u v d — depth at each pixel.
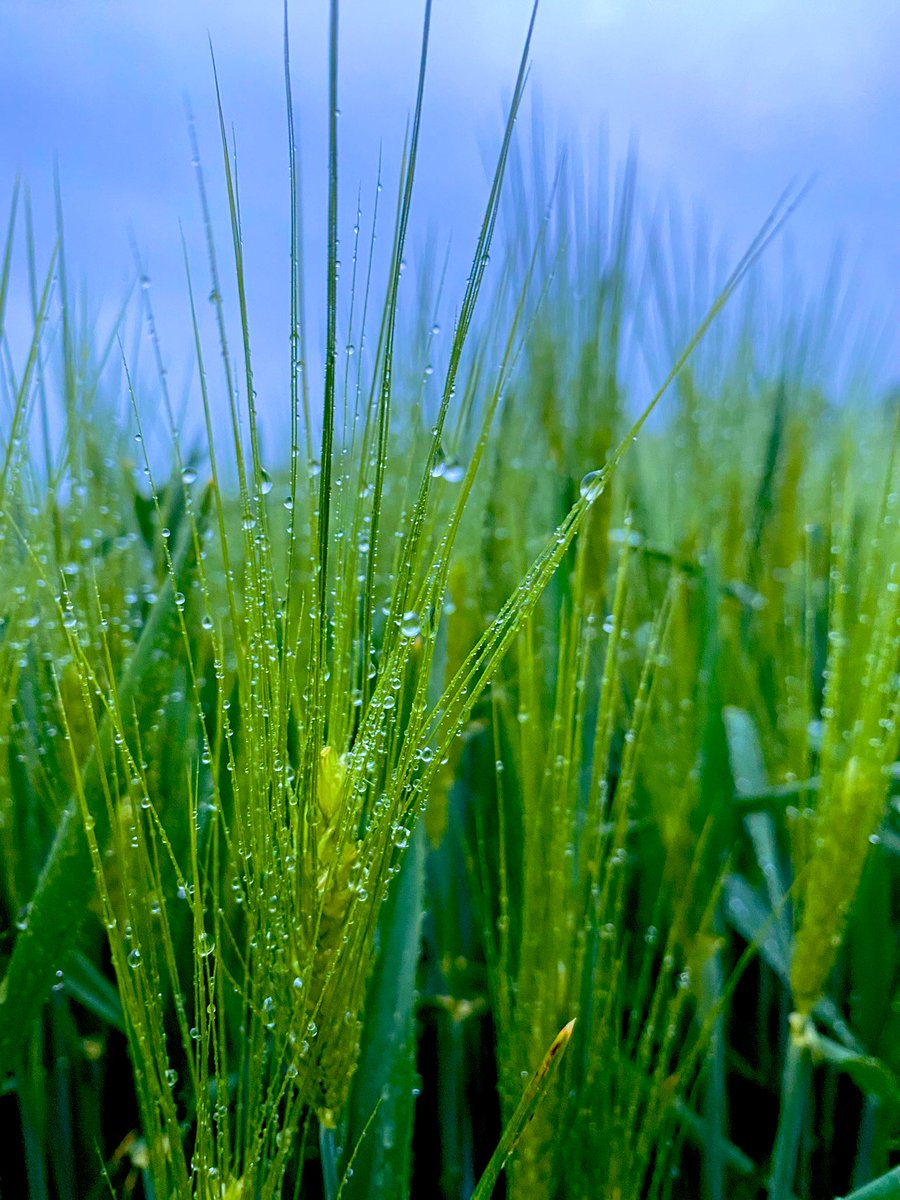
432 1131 0.43
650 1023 0.34
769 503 0.60
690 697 0.47
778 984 0.46
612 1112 0.34
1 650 0.38
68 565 0.37
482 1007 0.42
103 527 0.45
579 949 0.33
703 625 0.46
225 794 0.37
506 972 0.35
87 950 0.41
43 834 0.43
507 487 0.46
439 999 0.42
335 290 0.28
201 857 0.37
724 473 0.64
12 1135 0.41
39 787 0.41
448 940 0.43
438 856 0.44
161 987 0.37
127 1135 0.41
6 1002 0.33
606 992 0.34
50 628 0.38
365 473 0.29
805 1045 0.36
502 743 0.44
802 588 0.56
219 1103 0.29
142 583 0.44
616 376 0.48
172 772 0.36
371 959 0.30
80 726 0.36
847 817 0.35
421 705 0.29
